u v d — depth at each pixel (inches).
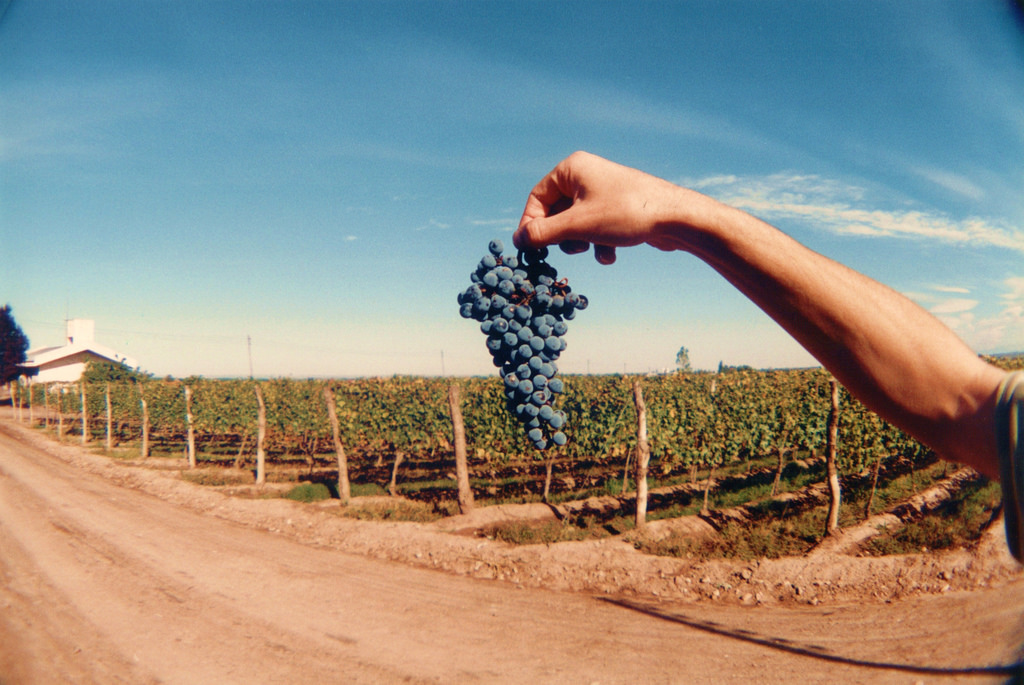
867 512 365.4
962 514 334.0
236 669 205.9
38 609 259.0
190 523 431.5
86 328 1754.4
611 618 251.0
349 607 267.1
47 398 1155.3
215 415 662.5
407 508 445.4
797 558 302.8
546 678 197.3
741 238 33.9
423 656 215.6
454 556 336.8
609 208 37.9
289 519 431.2
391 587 294.4
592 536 354.9
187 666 207.8
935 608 240.2
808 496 431.8
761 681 190.2
